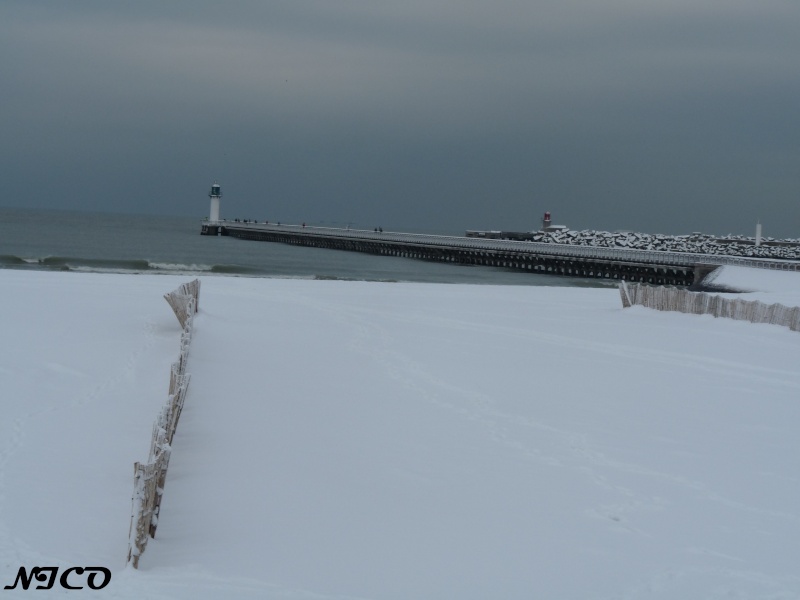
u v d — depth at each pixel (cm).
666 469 1369
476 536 1061
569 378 2094
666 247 11281
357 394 1811
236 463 1292
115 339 2239
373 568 952
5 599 780
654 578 952
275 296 3572
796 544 1072
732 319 3180
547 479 1291
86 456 1252
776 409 1839
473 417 1655
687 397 1928
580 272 7888
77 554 912
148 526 941
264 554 970
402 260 9319
